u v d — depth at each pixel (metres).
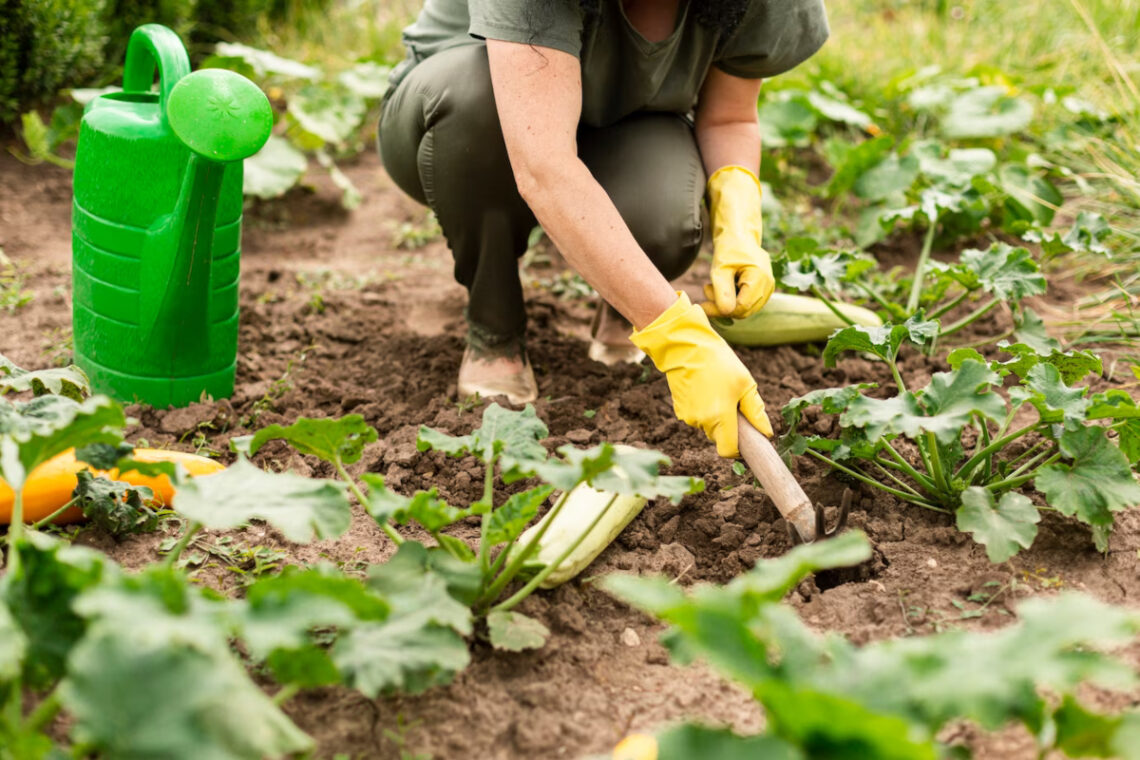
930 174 3.79
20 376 2.14
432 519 1.79
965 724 1.68
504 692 1.80
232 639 1.88
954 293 3.47
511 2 2.12
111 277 2.54
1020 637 1.35
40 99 4.27
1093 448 2.05
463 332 3.21
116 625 1.30
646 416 2.68
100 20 4.36
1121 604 1.99
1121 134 3.96
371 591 1.72
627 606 2.04
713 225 2.63
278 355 3.06
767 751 1.28
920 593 2.04
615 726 1.74
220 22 5.03
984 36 5.43
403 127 2.68
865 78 4.95
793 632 1.39
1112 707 1.71
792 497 2.04
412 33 2.76
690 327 2.13
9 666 1.32
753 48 2.49
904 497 2.29
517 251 2.72
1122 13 5.11
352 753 1.67
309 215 4.20
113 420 1.70
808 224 3.94
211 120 2.25
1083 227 2.99
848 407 2.17
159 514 2.26
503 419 2.00
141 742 1.20
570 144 2.18
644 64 2.48
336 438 1.95
